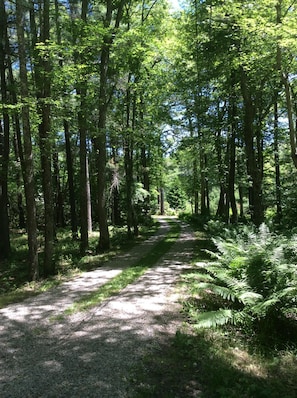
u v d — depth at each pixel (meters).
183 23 18.28
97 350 5.22
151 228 27.67
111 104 19.45
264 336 5.68
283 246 7.30
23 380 4.37
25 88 10.85
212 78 17.53
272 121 21.94
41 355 5.10
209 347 5.23
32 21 14.06
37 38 14.05
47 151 11.86
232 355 5.03
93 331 5.99
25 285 10.51
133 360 4.86
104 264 12.92
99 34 13.10
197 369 4.62
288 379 4.41
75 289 9.19
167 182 48.81
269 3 11.27
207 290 8.38
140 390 4.09
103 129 15.02
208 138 20.75
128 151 20.62
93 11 17.33
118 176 24.12
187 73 19.72
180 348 5.22
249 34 12.03
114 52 14.80
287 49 11.97
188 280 9.36
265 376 4.48
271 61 13.15
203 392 4.07
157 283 9.30
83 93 15.06
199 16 15.43
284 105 20.19
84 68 13.20
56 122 17.03
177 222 35.94
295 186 18.11
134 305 7.38
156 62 20.86
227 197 21.95
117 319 6.54
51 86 12.62
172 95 21.64
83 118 14.72
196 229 25.50
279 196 19.84
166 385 4.23
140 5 19.83
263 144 23.62
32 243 11.14
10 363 4.86
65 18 15.88
